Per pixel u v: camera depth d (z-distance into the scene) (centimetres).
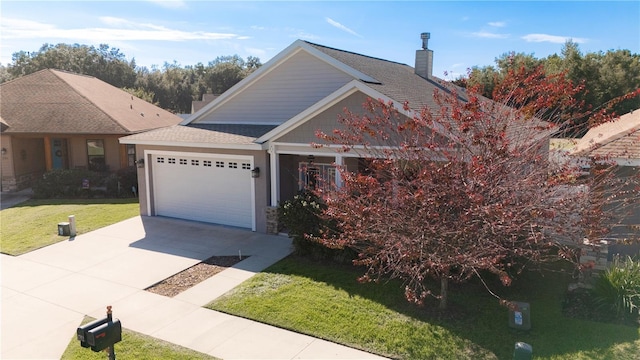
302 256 1180
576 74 3434
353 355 714
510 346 718
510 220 686
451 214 737
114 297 961
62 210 1816
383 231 774
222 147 1447
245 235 1416
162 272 1105
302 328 798
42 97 2411
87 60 6359
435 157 800
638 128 1109
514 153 732
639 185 861
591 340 723
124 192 2123
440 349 718
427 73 2109
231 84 6862
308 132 1295
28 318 869
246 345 751
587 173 870
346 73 1495
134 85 6475
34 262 1192
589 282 918
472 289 931
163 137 1599
